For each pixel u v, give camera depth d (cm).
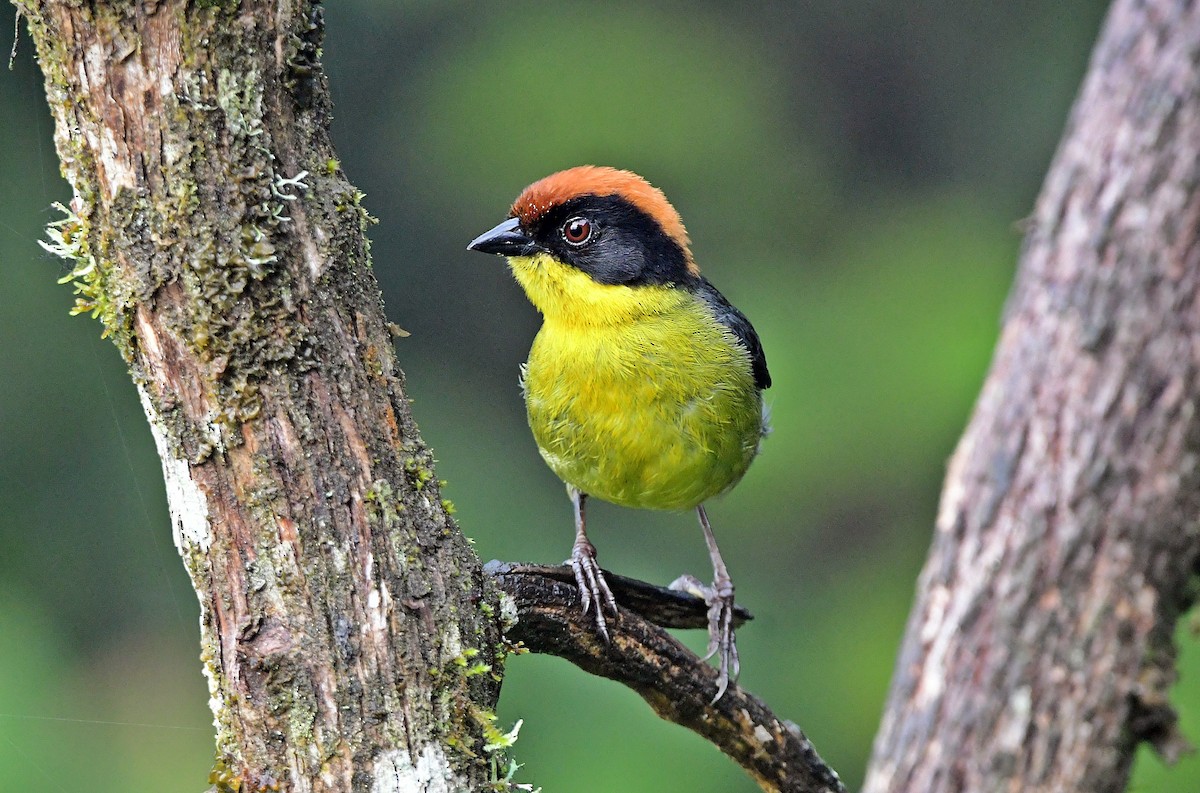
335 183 741
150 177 700
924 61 2178
